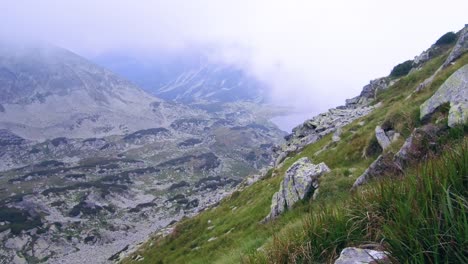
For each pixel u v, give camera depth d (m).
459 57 32.97
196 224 52.38
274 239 6.86
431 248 3.86
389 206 5.29
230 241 28.20
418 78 57.19
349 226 6.01
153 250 52.72
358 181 15.60
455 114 11.88
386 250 4.35
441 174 4.77
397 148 15.25
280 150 77.75
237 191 59.50
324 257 5.93
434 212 4.17
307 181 20.14
